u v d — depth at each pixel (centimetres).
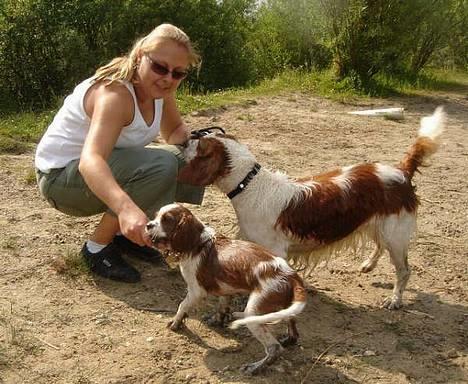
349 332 175
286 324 175
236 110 462
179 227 156
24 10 696
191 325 172
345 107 523
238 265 153
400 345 170
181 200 203
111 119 168
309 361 159
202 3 891
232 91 565
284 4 783
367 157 357
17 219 229
